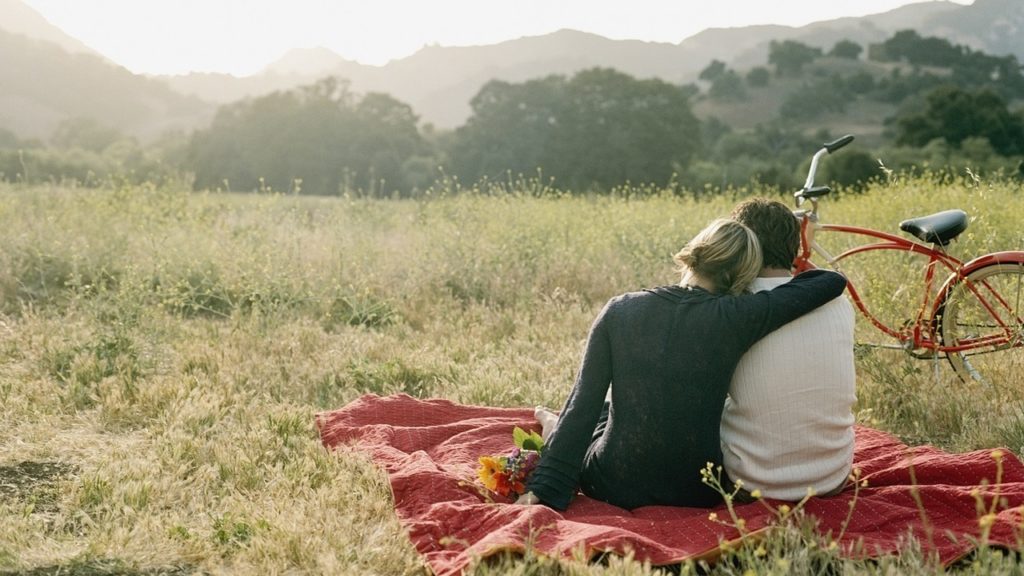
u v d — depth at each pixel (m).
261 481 3.97
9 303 7.41
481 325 7.12
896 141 59.97
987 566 2.80
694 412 3.39
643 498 3.53
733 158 86.44
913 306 5.85
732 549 2.99
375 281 8.14
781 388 3.39
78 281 7.09
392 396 4.99
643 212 11.24
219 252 8.36
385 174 77.81
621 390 3.47
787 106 168.75
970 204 8.41
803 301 3.39
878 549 3.05
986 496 3.42
